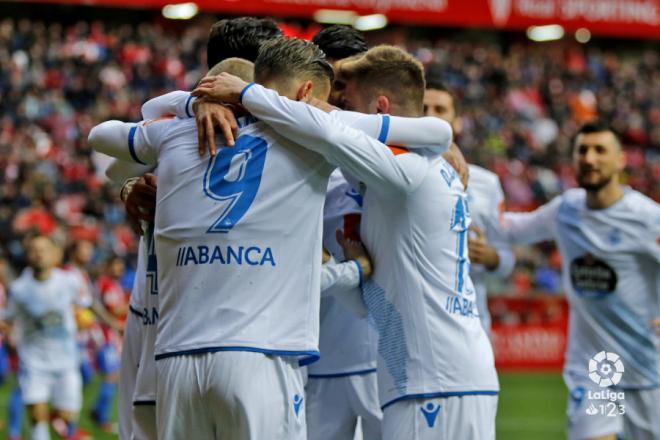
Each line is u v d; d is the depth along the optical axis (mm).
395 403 11523
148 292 11945
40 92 66562
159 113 11188
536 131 83500
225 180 10281
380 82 11758
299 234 10414
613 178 17312
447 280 11523
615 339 17359
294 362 10414
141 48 75375
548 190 75000
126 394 12625
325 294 11477
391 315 11562
